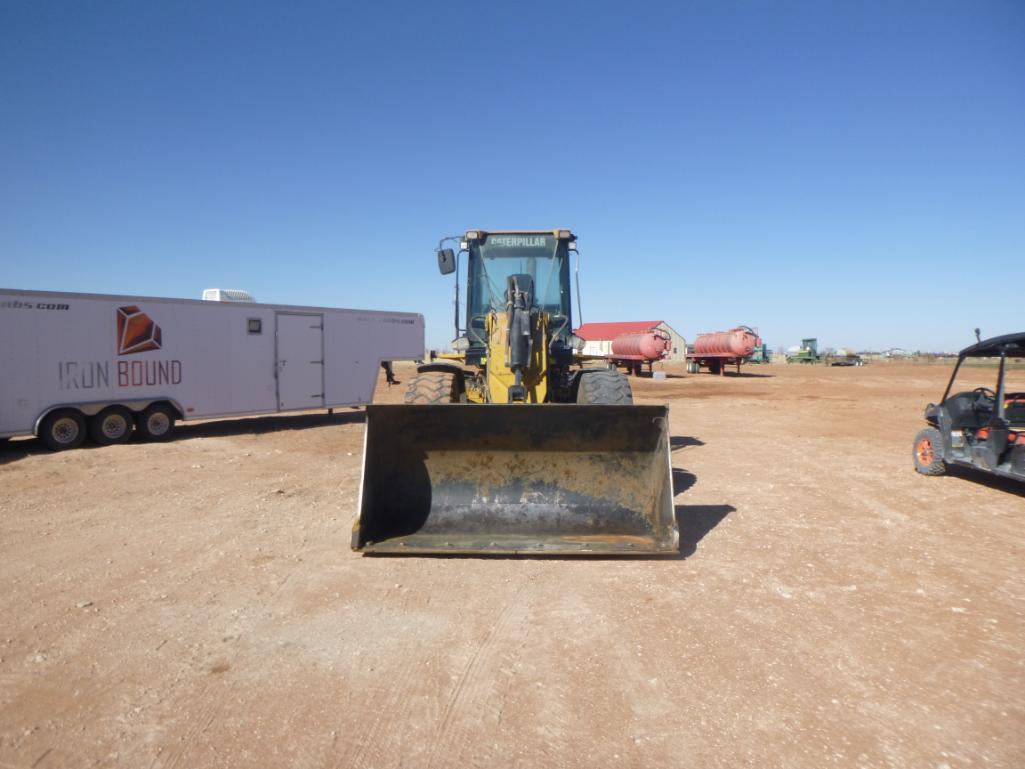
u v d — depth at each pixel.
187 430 15.23
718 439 13.60
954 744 3.13
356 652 4.09
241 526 6.84
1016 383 33.62
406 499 6.12
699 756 3.06
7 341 11.27
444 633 4.34
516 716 3.40
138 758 3.06
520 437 6.09
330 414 17.64
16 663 3.95
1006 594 5.00
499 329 7.68
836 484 8.91
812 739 3.18
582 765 3.00
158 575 5.41
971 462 8.62
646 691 3.63
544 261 9.69
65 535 6.54
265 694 3.61
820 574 5.42
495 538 5.84
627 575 5.37
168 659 4.00
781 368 60.16
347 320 16.86
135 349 12.87
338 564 5.64
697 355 46.78
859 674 3.80
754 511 7.45
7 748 3.12
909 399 24.69
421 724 3.33
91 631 4.37
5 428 11.27
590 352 73.31
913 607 4.75
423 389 8.09
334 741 3.19
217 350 14.23
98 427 12.49
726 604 4.79
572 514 6.02
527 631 4.37
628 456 6.12
